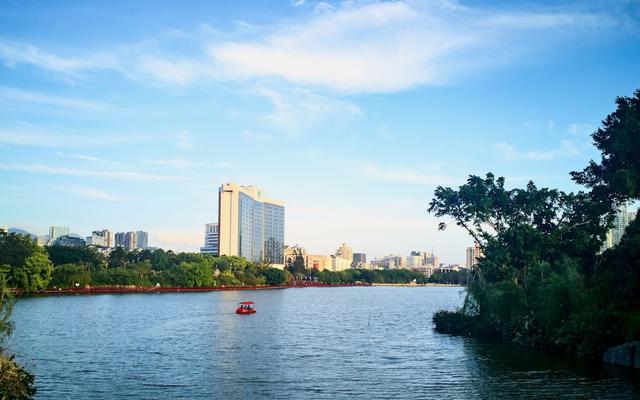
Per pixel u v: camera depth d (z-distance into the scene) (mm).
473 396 53031
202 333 103750
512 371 64188
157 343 89250
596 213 89500
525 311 88312
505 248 90375
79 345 85750
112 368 67188
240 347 85688
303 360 73625
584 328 71500
